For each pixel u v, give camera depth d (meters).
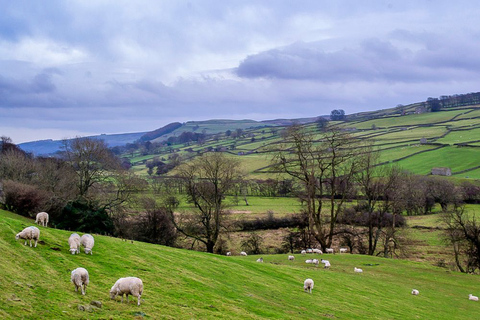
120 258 30.11
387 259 58.97
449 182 129.88
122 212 73.69
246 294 29.30
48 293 19.72
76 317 17.62
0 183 71.25
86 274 21.09
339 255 60.03
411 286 44.56
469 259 65.69
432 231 94.94
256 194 137.62
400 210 80.50
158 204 74.25
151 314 20.33
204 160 68.62
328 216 89.25
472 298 41.56
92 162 78.75
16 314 16.30
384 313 31.28
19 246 25.75
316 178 70.00
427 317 32.28
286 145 68.31
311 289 34.25
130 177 79.44
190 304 23.73
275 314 25.38
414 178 116.94
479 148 181.62
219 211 68.88
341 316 28.23
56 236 31.16
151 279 26.97
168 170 149.75
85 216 55.81
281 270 40.94
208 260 38.06
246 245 78.81
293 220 95.75
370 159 72.62
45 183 81.31
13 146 137.25
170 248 43.09
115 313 19.25
